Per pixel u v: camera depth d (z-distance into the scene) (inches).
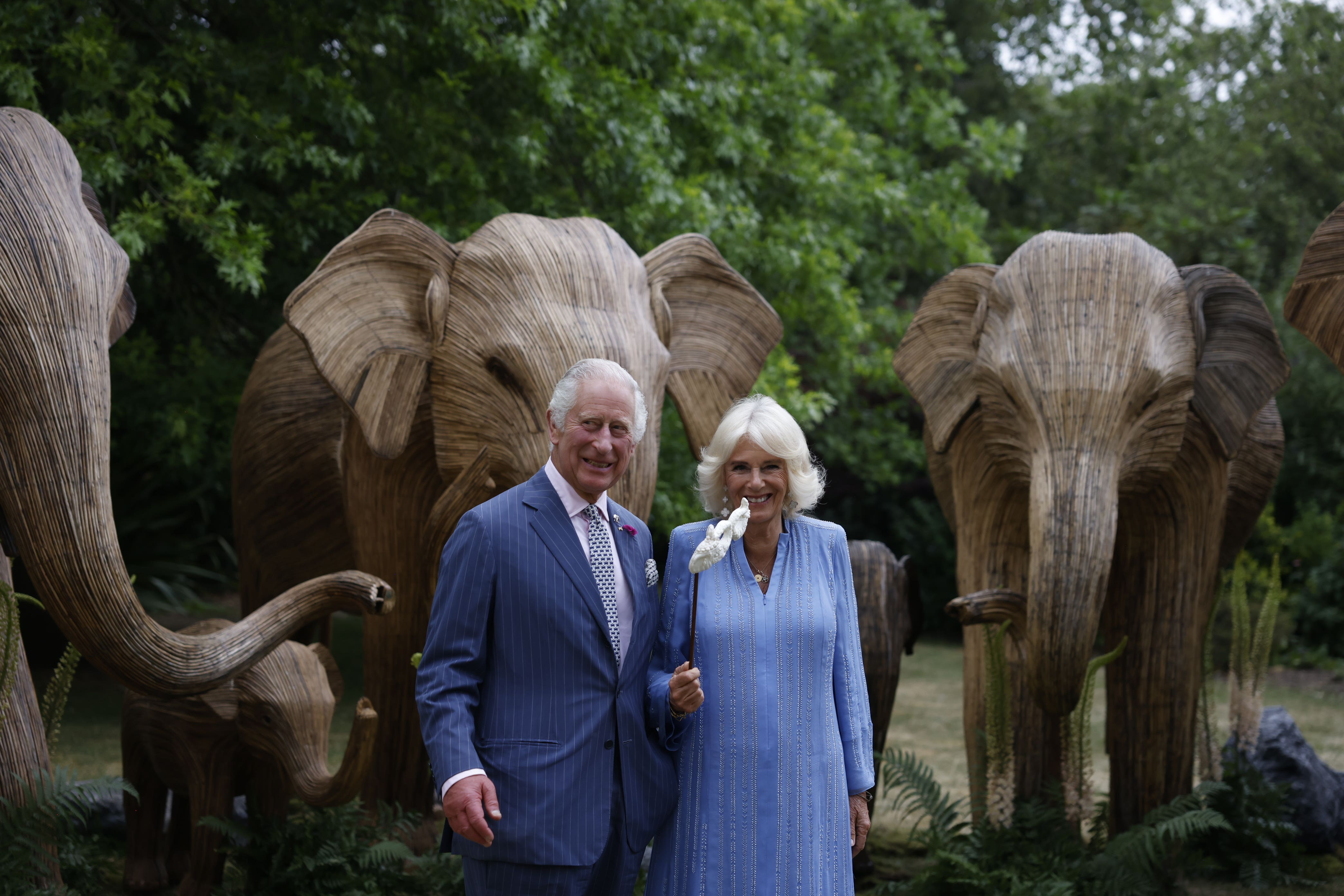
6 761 137.3
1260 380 189.3
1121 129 681.6
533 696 112.4
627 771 113.6
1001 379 184.1
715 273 200.4
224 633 138.2
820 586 120.5
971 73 748.6
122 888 186.1
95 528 126.9
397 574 196.2
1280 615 471.5
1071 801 189.0
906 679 426.9
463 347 175.2
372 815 202.7
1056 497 171.9
